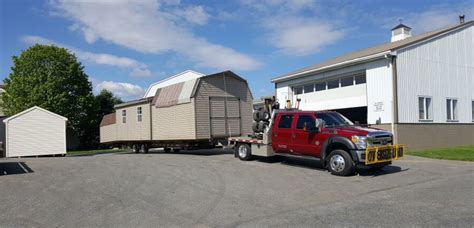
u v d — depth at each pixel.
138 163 15.20
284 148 13.27
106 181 10.59
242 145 15.40
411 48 19.64
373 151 10.73
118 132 24.95
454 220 5.98
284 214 6.65
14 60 39.16
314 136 12.06
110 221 6.41
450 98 21.44
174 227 5.97
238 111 19.58
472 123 22.59
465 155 16.66
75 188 9.59
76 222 6.41
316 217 6.39
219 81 18.94
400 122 18.64
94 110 42.12
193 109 17.92
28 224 6.36
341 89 22.08
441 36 21.27
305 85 24.67
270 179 10.50
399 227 5.68
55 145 26.52
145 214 6.82
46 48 39.47
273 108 14.52
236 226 5.96
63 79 38.69
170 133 19.64
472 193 8.12
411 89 19.39
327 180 10.31
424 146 19.66
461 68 22.27
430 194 8.10
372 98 19.75
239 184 9.73
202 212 6.89
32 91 37.12
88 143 43.72
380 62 19.34
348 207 7.07
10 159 21.45
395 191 8.59
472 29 23.20
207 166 13.48
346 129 11.38
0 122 25.78
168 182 10.15
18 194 8.98
